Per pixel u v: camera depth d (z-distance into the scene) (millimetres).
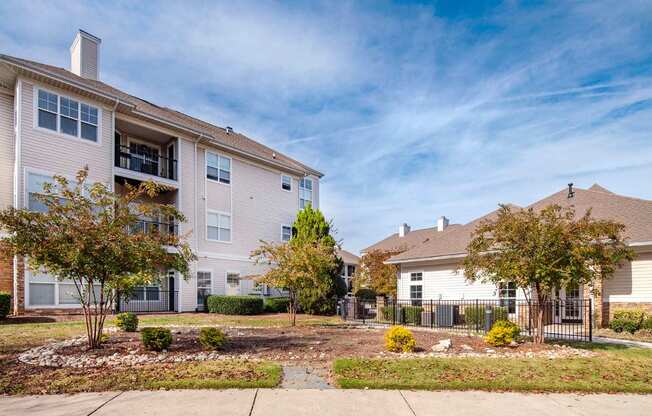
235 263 23016
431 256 18891
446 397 5520
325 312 21562
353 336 11328
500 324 9969
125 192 19484
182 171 20859
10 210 7562
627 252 9922
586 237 9641
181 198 20641
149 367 6773
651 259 13547
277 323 15641
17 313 14000
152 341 8094
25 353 7699
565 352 9109
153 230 8719
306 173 28297
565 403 5395
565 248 9688
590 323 11227
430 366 7219
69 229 7527
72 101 16281
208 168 22375
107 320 13812
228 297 19734
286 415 4715
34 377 6090
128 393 5426
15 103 15359
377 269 27609
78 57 20062
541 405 5277
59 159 15680
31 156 14906
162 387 5691
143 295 19266
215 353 8102
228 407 4938
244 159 24406
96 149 16859
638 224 14375
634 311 13414
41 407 4836
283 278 14430
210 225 22078
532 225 9812
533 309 12734
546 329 13977
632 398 5672
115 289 8812
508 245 10172
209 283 21562
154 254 8188
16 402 5027
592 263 9875
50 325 12172
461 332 12969
